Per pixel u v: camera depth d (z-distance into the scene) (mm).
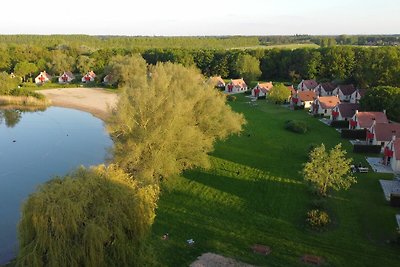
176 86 52625
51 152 68188
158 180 45062
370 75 104250
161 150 43406
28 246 22891
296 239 35000
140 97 45531
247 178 49781
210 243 34375
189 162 47844
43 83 146625
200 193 45188
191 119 51375
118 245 24281
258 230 36719
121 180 28359
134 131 43750
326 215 37875
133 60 129000
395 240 34062
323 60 141000
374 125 62938
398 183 47969
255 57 153875
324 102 88375
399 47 136000
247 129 74812
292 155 59531
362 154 59812
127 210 25422
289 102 105688
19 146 71812
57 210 22750
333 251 33031
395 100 76062
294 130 73438
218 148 62156
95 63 167375
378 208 41125
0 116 96750
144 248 27141
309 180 45125
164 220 38594
